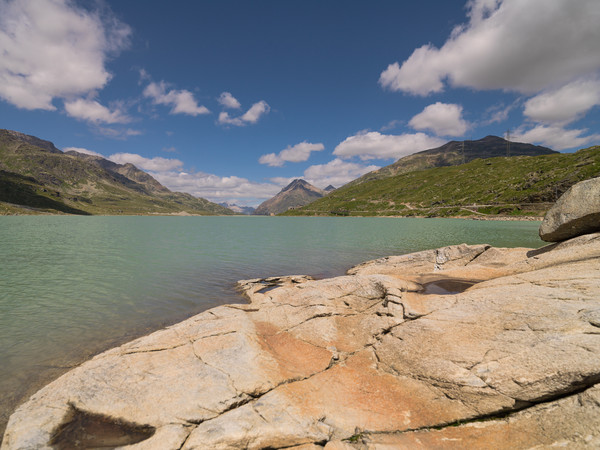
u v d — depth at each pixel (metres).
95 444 7.94
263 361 11.23
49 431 8.33
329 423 8.45
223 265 36.94
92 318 19.16
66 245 54.62
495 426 7.94
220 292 25.25
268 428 8.19
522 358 8.88
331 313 15.30
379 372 10.73
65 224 127.81
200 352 11.66
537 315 10.40
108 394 9.55
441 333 11.29
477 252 27.25
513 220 153.12
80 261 38.28
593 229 19.97
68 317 19.23
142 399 9.31
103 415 8.84
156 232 92.00
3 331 16.83
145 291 25.27
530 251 24.02
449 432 8.06
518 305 11.48
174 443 7.87
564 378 7.79
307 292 17.73
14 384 11.90
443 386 9.28
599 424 6.70
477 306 12.48
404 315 13.35
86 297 23.36
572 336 8.82
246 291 24.95
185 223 166.38
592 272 13.21
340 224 151.38
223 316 15.60
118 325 18.14
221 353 11.55
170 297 23.72
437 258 28.94
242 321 14.63
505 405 8.26
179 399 9.27
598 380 7.38
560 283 12.74
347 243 60.75
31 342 15.61
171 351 11.80
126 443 7.98
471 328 11.07
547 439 7.12
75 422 8.64
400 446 7.70
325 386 10.09
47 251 46.53
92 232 86.25
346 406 9.12
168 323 18.58
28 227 101.69
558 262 16.94
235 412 8.77
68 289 25.47
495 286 14.94
